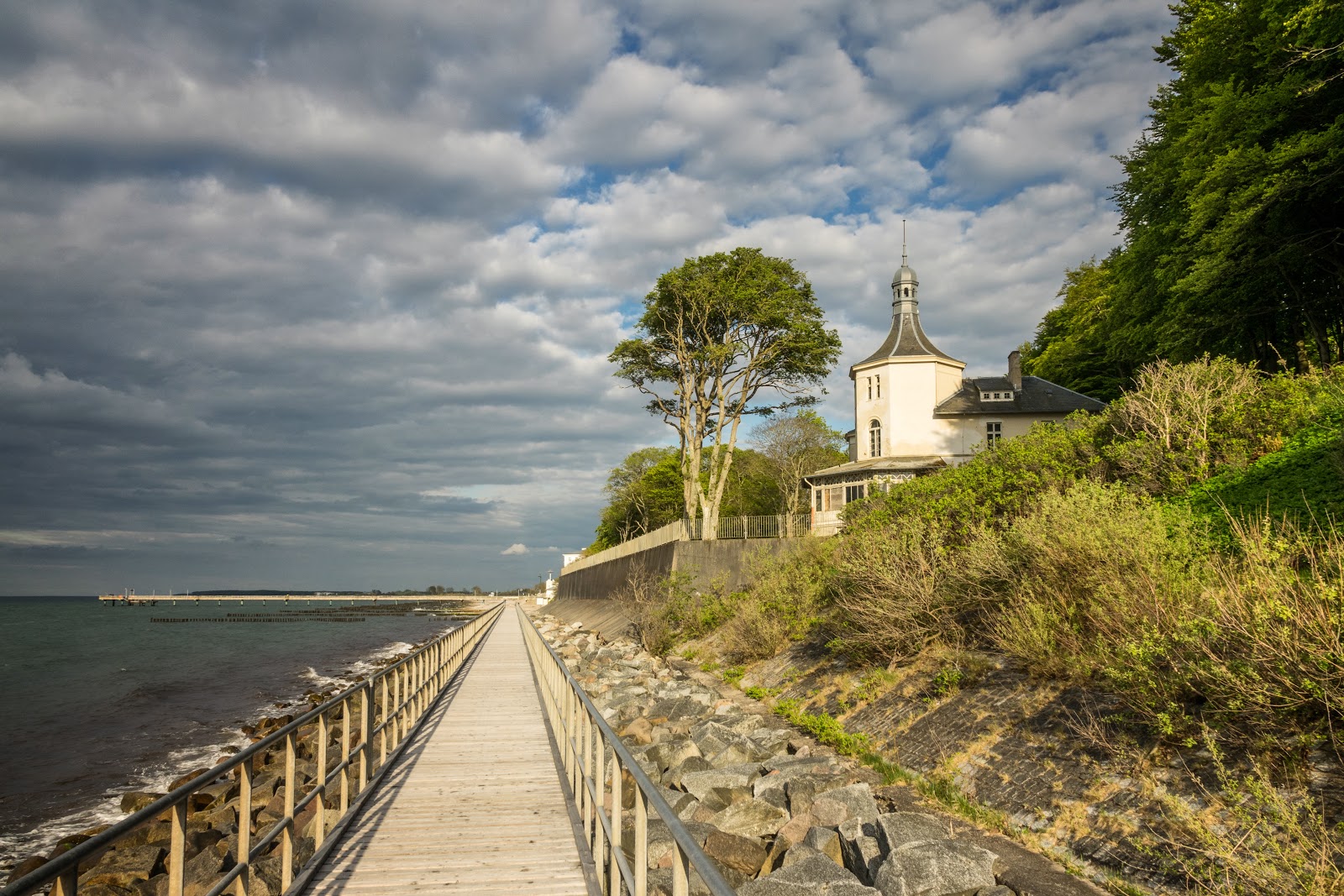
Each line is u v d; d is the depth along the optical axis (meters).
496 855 7.39
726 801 10.19
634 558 46.69
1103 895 7.02
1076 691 10.30
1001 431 41.03
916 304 45.44
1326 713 7.17
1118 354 34.41
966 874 7.05
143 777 17.70
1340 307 26.92
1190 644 8.45
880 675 14.34
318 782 7.30
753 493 62.41
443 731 13.70
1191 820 6.87
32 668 42.25
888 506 20.08
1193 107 26.98
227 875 4.94
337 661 46.62
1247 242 22.91
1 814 14.89
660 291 40.62
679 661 24.52
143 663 45.66
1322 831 5.99
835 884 6.95
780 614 20.77
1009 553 13.41
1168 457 14.76
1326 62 21.88
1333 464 11.60
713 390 41.28
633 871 7.57
